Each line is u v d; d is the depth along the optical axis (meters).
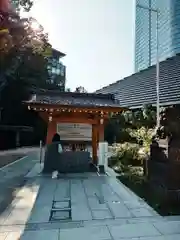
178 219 5.05
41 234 4.32
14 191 7.37
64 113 10.87
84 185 8.19
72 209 5.70
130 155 11.77
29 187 7.89
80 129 13.25
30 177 9.55
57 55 38.34
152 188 7.45
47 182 8.66
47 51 14.85
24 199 6.52
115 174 10.12
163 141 7.44
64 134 13.03
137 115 14.61
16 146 24.84
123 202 6.25
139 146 12.23
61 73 38.97
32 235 4.28
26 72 27.00
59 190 7.51
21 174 10.28
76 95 11.27
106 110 10.39
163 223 4.83
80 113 11.02
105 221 4.95
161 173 7.18
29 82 27.61
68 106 10.00
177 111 7.60
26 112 27.16
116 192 7.25
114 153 12.94
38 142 28.33
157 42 13.73
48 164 10.44
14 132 25.16
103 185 8.17
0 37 2.50
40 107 9.94
